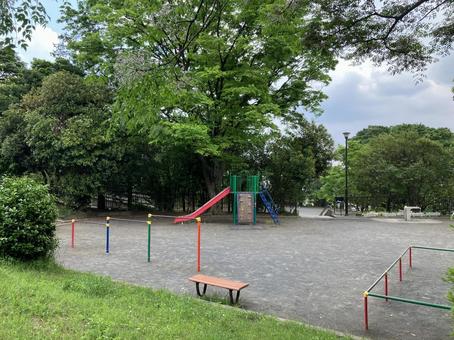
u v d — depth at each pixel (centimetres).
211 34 2009
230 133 2138
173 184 2667
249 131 2175
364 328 561
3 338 388
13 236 736
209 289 741
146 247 1215
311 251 1183
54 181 2112
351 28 584
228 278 835
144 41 1695
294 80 2231
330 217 2491
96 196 2422
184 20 686
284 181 2612
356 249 1228
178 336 443
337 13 567
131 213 2503
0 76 2664
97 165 2030
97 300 556
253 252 1152
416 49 606
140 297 603
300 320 587
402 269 957
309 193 3772
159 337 431
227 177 2695
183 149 2256
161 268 916
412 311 639
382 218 2408
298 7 591
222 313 557
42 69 2608
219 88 2086
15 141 2081
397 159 2603
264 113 2058
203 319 518
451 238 1497
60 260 986
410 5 554
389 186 2573
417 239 1466
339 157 3403
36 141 1969
